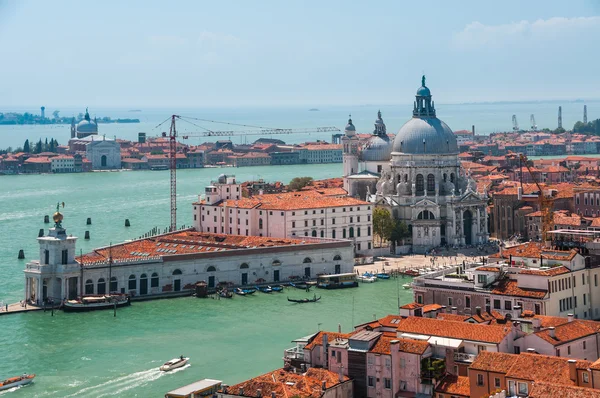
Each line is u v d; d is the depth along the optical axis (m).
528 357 192.62
